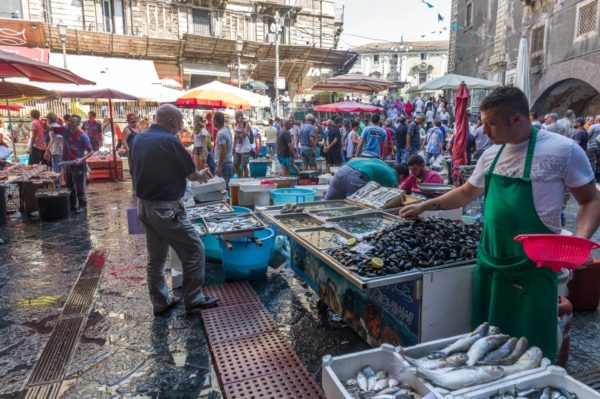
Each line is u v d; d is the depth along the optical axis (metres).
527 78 10.58
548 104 17.36
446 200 2.67
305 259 4.14
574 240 1.65
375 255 2.72
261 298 4.20
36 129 10.59
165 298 3.87
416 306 2.59
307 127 11.94
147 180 3.46
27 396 2.72
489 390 1.76
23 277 4.75
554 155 2.01
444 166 11.73
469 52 25.22
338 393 1.87
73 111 19.42
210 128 12.75
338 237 3.41
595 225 1.96
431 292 2.54
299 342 3.38
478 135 9.53
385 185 5.09
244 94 11.96
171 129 3.63
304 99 30.69
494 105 2.04
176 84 18.34
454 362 1.92
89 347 3.31
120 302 4.10
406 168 5.71
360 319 3.25
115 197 9.78
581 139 10.72
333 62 31.61
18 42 21.53
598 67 13.15
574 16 14.45
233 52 27.73
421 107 22.23
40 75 7.21
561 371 1.84
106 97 11.16
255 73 29.56
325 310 3.94
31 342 3.38
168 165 3.46
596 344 3.32
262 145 18.89
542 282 2.09
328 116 27.41
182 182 3.60
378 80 16.30
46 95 9.68
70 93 10.73
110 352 3.24
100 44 23.91
